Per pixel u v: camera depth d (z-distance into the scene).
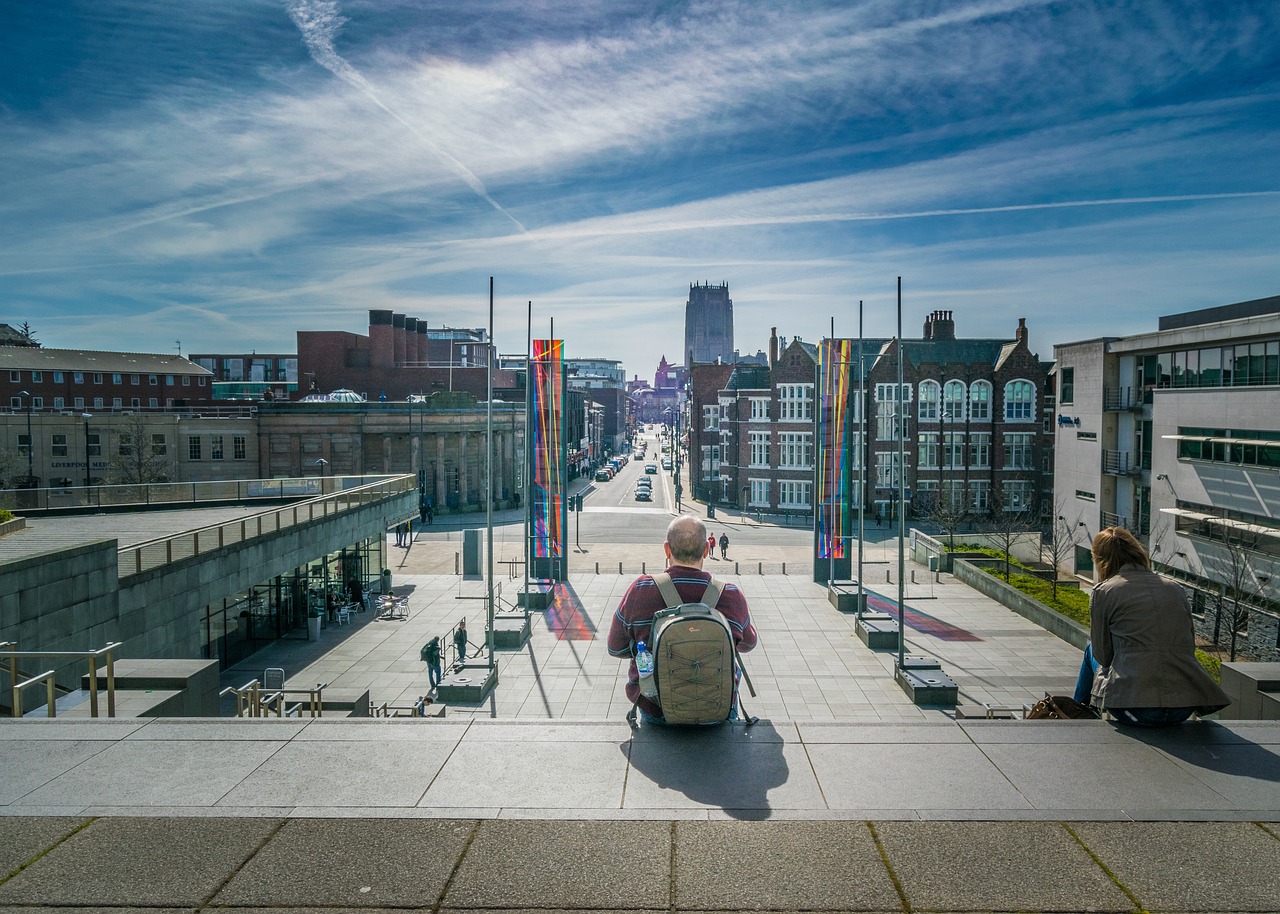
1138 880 3.40
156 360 95.19
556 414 36.44
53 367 85.62
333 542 30.55
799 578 39.50
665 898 3.28
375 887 3.35
